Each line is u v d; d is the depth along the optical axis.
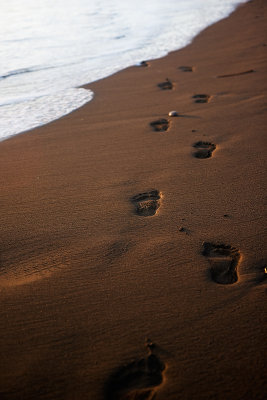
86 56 7.04
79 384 1.38
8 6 14.12
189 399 1.32
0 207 2.50
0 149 3.42
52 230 2.25
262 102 4.20
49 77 5.85
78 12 12.20
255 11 10.78
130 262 1.96
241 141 3.31
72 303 1.72
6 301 1.74
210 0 13.88
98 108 4.43
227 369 1.42
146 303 1.71
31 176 2.91
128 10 12.23
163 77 5.53
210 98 4.50
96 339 1.55
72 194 2.64
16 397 1.34
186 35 8.39
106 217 2.36
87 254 2.03
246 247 2.03
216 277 1.85
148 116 4.07
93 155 3.22
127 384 1.38
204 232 2.16
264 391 1.34
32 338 1.56
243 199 2.46
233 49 6.82
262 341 1.51
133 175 2.86
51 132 3.78
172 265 1.93
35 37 8.71
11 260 2.01
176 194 2.57
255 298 1.71
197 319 1.62
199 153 3.17
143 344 1.52
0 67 6.39
